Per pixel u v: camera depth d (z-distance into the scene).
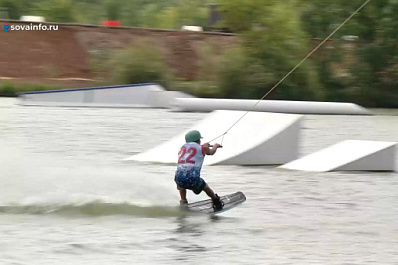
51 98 155.62
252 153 72.69
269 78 191.12
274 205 52.94
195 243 41.19
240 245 41.16
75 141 89.12
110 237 41.81
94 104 156.50
